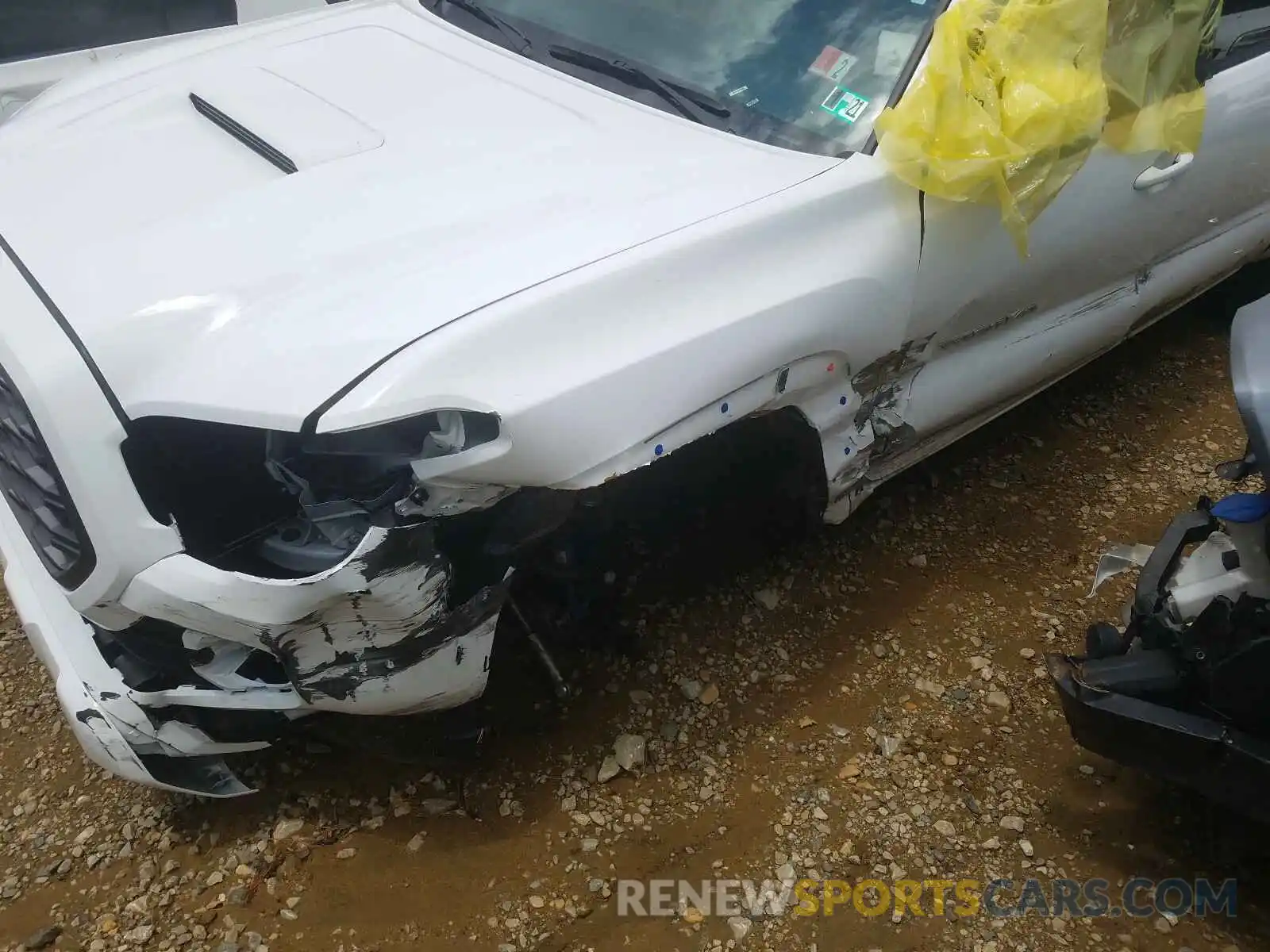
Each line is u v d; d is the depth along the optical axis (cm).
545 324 185
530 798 236
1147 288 333
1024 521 325
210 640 195
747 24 259
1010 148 228
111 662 205
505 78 264
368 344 176
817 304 217
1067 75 234
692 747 249
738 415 215
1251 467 228
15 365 176
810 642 279
